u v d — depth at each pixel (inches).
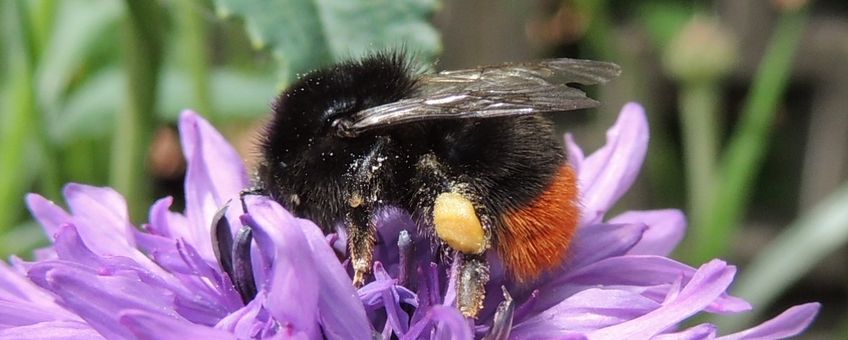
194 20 5.7
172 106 5.9
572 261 4.5
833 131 8.3
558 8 8.1
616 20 8.6
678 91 8.2
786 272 6.2
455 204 4.4
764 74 6.2
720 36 6.2
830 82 8.3
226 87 6.1
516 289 4.5
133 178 5.5
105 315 4.2
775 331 4.4
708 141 6.3
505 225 4.4
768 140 8.0
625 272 4.5
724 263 4.3
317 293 4.1
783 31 6.4
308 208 4.4
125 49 5.4
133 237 4.5
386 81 4.5
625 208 7.9
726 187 6.1
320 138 4.4
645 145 4.7
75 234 4.4
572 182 4.5
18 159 5.8
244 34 6.4
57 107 6.3
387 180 4.4
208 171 4.7
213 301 4.4
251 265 4.3
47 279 4.2
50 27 5.8
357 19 5.2
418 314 4.3
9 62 6.0
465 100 4.3
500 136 4.4
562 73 4.6
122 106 5.5
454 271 4.3
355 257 4.4
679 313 4.2
